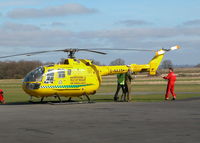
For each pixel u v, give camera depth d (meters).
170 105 15.99
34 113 13.27
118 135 8.58
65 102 18.28
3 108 15.31
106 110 14.12
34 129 9.56
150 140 7.93
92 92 18.59
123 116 12.13
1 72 93.50
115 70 19.08
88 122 10.79
